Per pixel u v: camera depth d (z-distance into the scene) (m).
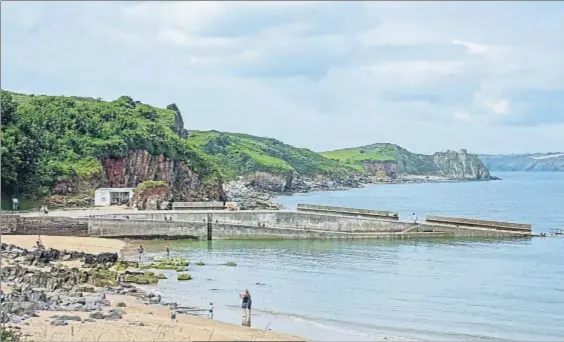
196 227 139.00
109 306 66.12
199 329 56.84
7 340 49.53
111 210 155.38
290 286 87.69
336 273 98.81
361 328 65.25
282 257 114.88
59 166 173.62
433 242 135.12
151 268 99.88
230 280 91.25
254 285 87.75
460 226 144.25
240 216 145.38
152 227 137.75
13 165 161.38
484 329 66.62
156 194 164.62
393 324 67.62
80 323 56.78
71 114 198.62
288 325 65.19
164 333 54.06
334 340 59.53
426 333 64.19
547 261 111.31
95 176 179.62
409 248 126.94
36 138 178.12
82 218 136.25
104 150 189.88
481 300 80.12
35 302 62.75
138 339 51.66
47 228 135.25
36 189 166.50
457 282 92.25
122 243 126.62
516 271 101.56
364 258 114.31
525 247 128.12
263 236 140.50
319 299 79.25
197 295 79.38
